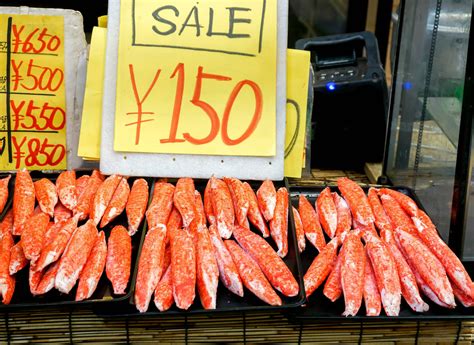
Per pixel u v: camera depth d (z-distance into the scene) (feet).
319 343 3.26
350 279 3.18
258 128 4.10
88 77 4.10
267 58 4.06
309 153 4.58
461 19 3.85
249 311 3.04
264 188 3.90
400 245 3.54
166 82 4.07
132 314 3.01
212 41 4.06
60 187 3.92
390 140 5.24
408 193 4.33
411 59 4.92
